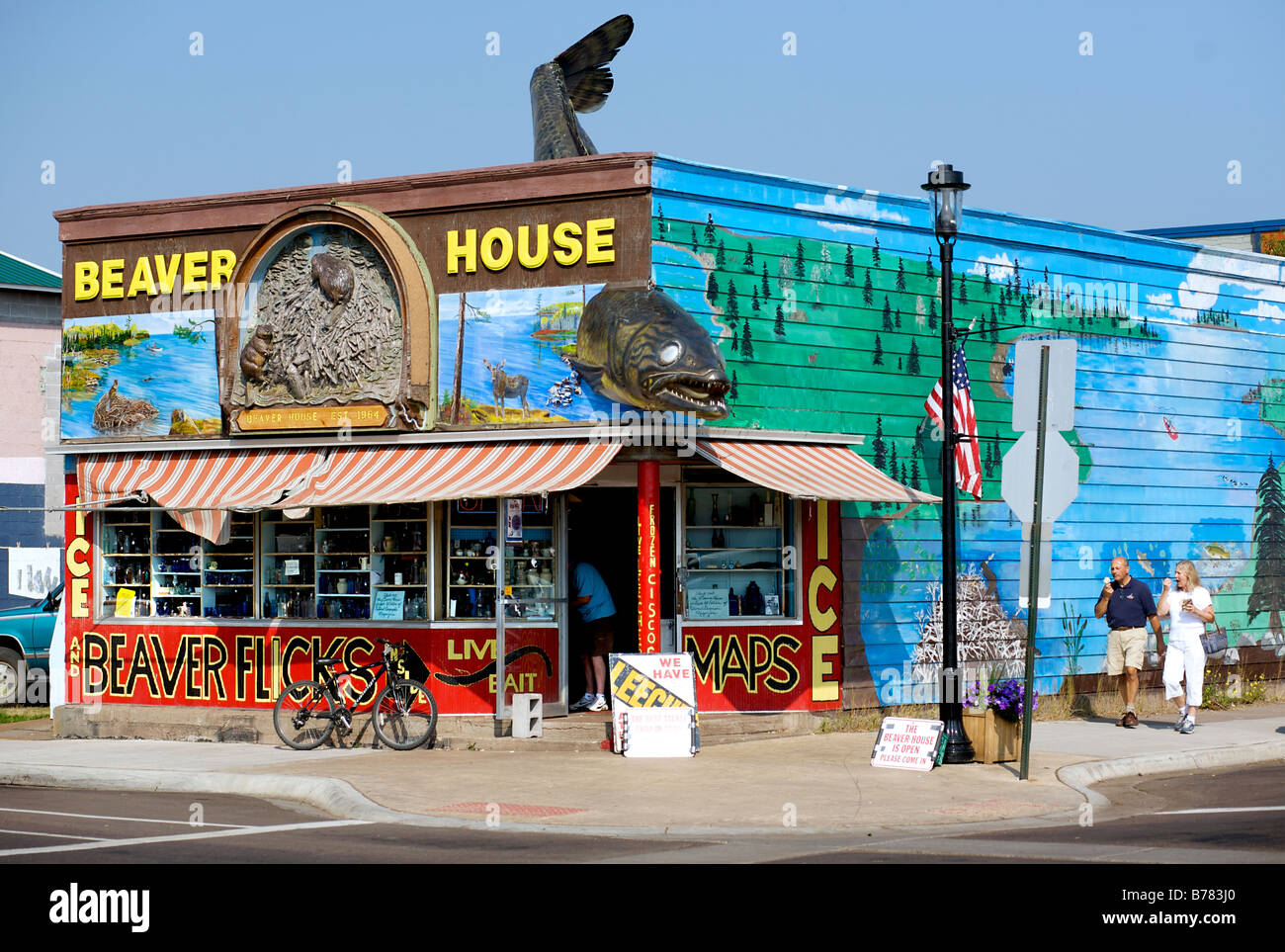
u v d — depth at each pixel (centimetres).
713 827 1189
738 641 1748
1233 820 1220
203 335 1858
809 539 1780
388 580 1766
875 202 1855
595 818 1234
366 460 1736
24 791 1475
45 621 2408
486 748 1666
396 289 1730
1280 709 2162
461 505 1739
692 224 1684
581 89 2095
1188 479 2212
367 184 1761
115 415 1897
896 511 1859
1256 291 2328
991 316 1977
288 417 1778
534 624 1733
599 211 1669
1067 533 2055
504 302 1702
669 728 1591
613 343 1576
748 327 1725
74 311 1931
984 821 1233
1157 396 2178
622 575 1891
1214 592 2234
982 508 1958
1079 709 2017
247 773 1470
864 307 1836
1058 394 1454
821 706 1778
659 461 1677
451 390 1719
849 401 1812
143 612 1903
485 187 1712
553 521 1762
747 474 1608
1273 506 2328
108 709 1886
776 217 1761
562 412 1667
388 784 1395
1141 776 1538
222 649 1828
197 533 1756
